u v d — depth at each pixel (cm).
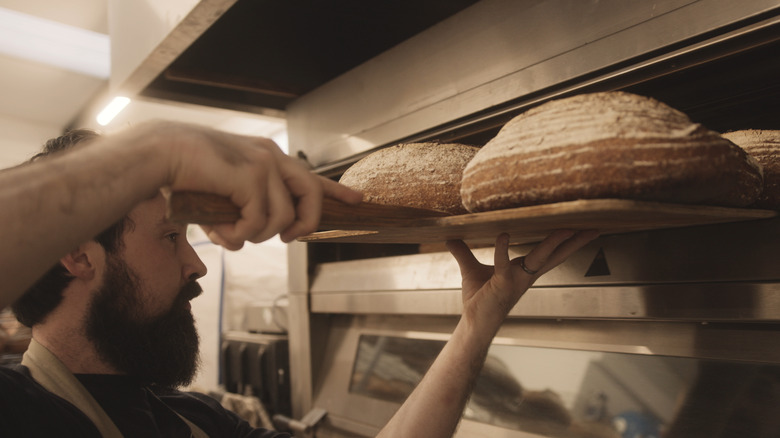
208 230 47
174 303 90
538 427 114
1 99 341
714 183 50
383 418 149
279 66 177
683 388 96
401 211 58
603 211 46
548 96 103
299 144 173
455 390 79
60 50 287
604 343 109
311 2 139
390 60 137
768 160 69
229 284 297
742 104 95
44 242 40
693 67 86
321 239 75
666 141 49
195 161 43
